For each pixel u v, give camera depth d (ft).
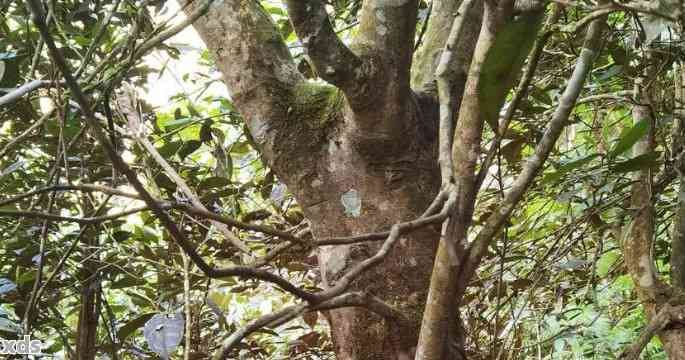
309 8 3.28
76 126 4.82
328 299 2.27
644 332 3.51
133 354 6.21
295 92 4.19
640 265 4.14
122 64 3.63
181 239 1.99
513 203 2.68
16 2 5.08
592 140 5.35
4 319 4.10
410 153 3.92
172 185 5.33
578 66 2.55
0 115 4.75
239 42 4.18
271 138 4.10
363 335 3.76
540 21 1.74
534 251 6.72
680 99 4.47
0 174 4.79
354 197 3.94
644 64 4.55
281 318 2.26
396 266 3.80
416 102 3.99
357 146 3.89
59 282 5.29
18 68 4.61
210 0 3.19
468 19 4.19
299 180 4.06
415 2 3.63
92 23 5.32
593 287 5.33
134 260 5.16
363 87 3.55
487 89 1.88
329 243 2.40
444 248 2.63
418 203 3.91
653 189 4.18
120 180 5.37
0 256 5.32
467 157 2.73
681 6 2.36
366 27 3.68
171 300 5.18
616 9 2.03
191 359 5.09
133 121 4.76
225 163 5.56
